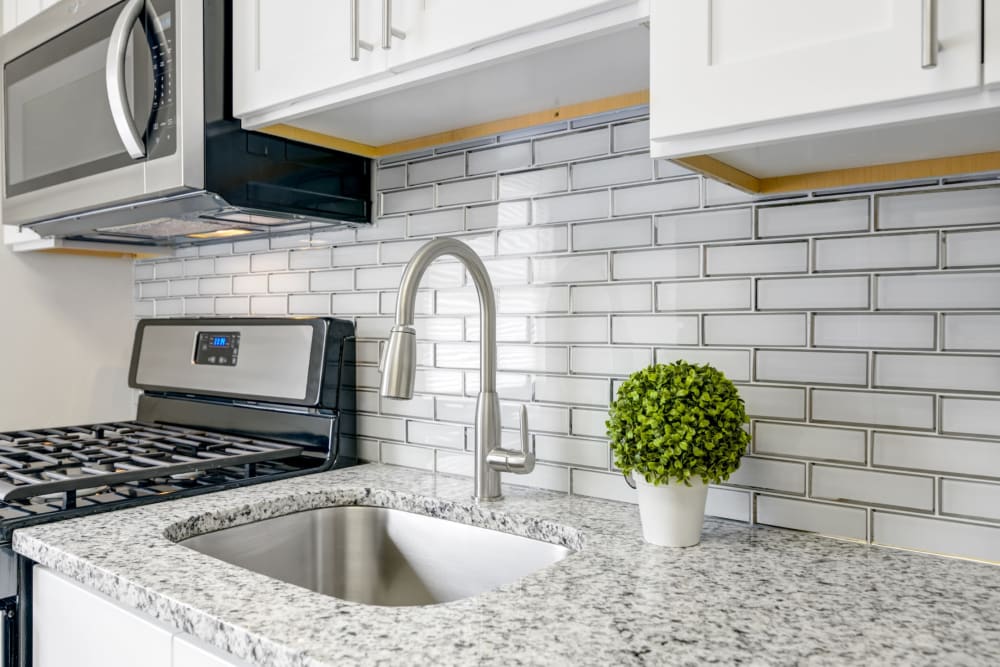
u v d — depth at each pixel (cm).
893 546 98
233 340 170
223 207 135
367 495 132
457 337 144
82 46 144
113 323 221
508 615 74
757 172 102
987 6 62
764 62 73
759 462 109
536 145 132
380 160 157
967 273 93
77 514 111
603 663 64
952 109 65
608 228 123
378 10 107
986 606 78
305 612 74
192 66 125
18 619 105
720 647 67
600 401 124
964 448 93
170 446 154
